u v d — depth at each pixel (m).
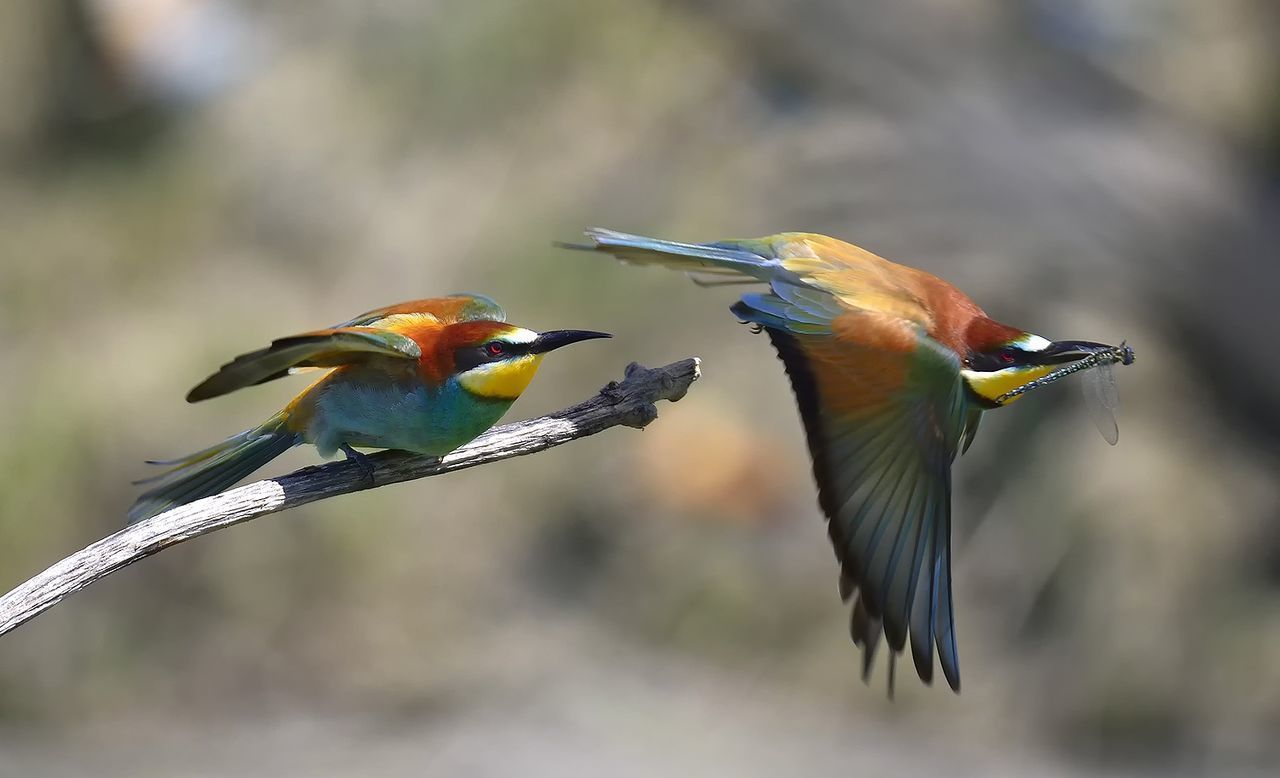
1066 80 8.30
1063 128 8.12
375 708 13.77
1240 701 13.22
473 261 15.92
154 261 16.48
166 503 6.25
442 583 14.48
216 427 14.93
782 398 14.95
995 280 8.76
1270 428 7.93
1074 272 8.00
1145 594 13.41
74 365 15.30
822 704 13.73
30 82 17.53
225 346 15.47
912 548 4.91
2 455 14.38
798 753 13.11
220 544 14.28
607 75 16.52
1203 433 13.12
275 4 17.88
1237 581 13.39
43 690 13.61
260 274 16.27
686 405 14.88
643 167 15.92
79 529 14.40
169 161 17.12
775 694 13.79
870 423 4.95
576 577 14.65
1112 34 9.88
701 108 16.00
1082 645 13.44
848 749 13.20
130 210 16.83
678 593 14.34
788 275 5.21
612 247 5.50
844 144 8.30
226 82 17.44
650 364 15.05
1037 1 8.52
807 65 8.24
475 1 17.08
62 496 14.41
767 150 15.18
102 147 17.45
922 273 5.46
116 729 13.46
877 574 4.84
